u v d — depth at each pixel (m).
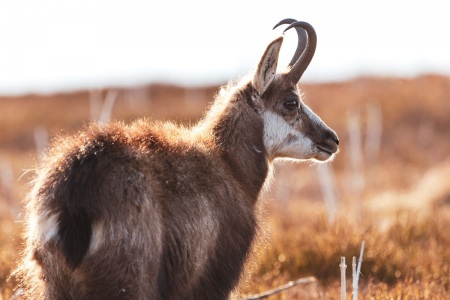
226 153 21.25
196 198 18.89
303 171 73.75
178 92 126.12
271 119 22.58
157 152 18.73
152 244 17.36
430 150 90.88
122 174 17.47
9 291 24.38
